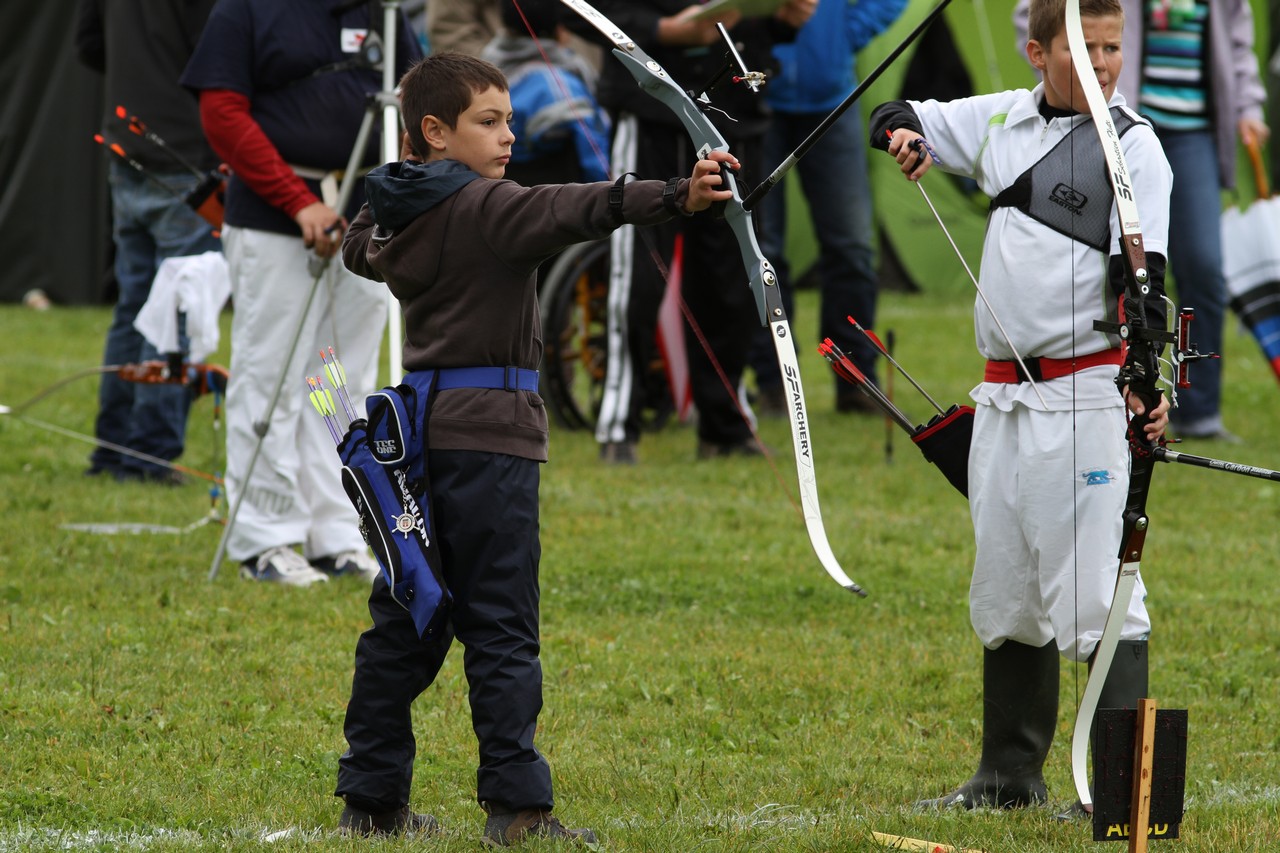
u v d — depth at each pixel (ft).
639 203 34.35
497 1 113.19
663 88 37.32
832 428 106.01
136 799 39.65
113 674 50.21
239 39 61.00
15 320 150.20
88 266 165.99
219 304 75.41
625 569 67.41
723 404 93.25
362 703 36.91
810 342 147.13
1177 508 83.82
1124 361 36.37
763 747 46.09
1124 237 35.65
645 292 90.63
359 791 36.83
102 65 89.15
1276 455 97.96
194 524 74.08
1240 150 106.22
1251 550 74.43
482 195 36.01
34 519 74.23
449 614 36.04
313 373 64.69
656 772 43.39
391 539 35.63
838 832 37.58
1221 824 39.11
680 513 79.51
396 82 64.54
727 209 36.42
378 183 36.37
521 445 36.58
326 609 59.36
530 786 35.58
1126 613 37.40
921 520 79.61
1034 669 41.16
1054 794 42.68
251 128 60.64
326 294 63.87
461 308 36.42
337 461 66.18
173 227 83.76
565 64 105.91
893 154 40.04
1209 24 97.66
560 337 101.71
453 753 44.73
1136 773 32.53
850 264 108.88
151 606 58.85
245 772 42.09
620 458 92.79
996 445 39.81
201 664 51.70
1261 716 50.21
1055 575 38.70
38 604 58.70
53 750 43.09
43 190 165.17
